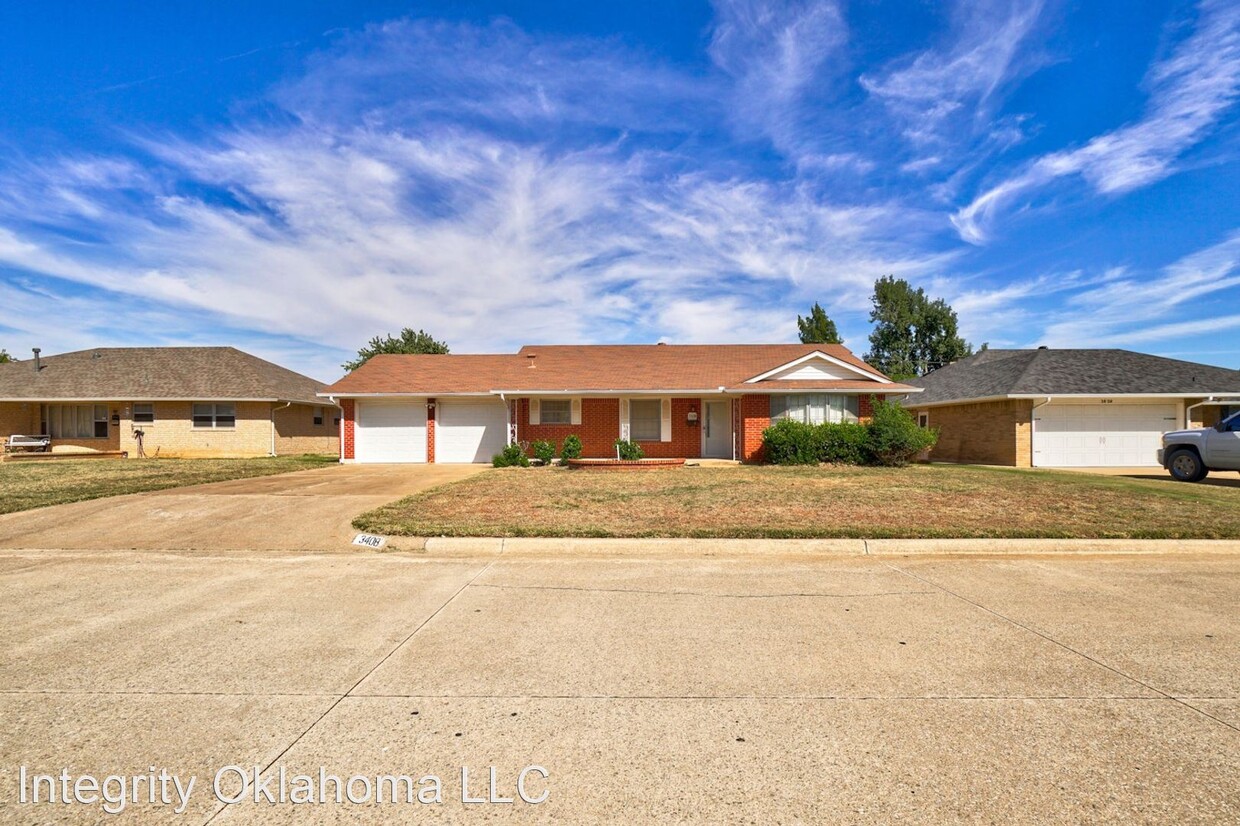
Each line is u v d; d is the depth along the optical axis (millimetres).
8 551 7816
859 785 2754
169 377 25547
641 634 4734
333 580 6379
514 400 21219
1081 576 6516
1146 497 11047
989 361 25391
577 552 7699
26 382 24891
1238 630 4801
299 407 27281
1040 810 2561
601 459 18484
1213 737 3166
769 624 4973
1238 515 9273
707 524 8672
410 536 8062
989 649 4406
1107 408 19859
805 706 3535
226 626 4914
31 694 3676
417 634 4727
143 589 6047
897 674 3977
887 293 52375
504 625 4941
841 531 8094
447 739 3172
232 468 17578
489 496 11422
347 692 3705
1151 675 3945
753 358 24031
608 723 3342
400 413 21719
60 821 2520
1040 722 3334
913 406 24875
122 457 23906
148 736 3193
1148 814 2527
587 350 25578
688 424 21547
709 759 2979
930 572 6691
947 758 2973
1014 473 15836
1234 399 19219
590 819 2527
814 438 18219
